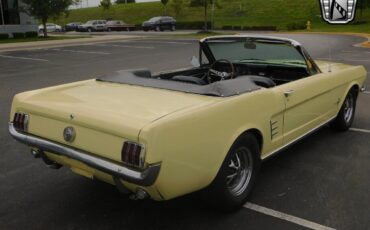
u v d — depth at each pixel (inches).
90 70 517.7
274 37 176.4
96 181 165.2
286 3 2230.6
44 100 131.9
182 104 121.0
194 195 150.6
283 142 159.0
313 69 185.3
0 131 235.3
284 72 191.3
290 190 155.9
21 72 501.7
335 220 134.1
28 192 155.0
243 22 2041.1
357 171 174.6
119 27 1940.2
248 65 196.7
